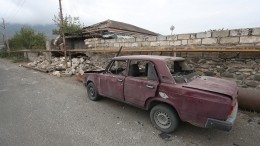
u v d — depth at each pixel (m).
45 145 3.08
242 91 4.48
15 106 5.09
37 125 3.85
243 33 5.25
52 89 7.01
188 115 3.06
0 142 3.19
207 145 3.08
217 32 5.80
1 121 4.08
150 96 3.56
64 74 10.20
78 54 13.38
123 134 3.45
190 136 3.38
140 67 4.03
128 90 4.04
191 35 6.49
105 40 10.38
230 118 2.81
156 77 3.53
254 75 5.11
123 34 14.59
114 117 4.25
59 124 3.89
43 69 11.90
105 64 10.34
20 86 7.64
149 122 3.98
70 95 6.14
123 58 4.27
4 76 10.48
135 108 4.84
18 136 3.39
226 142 3.17
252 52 5.05
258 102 4.21
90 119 4.14
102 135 3.41
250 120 4.04
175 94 3.17
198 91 2.91
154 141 3.21
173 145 3.08
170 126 3.39
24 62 20.08
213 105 2.74
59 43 17.72
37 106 5.06
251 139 3.26
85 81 5.64
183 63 4.14
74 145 3.07
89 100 5.54
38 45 34.19
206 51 5.61
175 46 7.06
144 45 8.26
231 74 5.57
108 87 4.63
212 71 5.98
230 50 5.00
